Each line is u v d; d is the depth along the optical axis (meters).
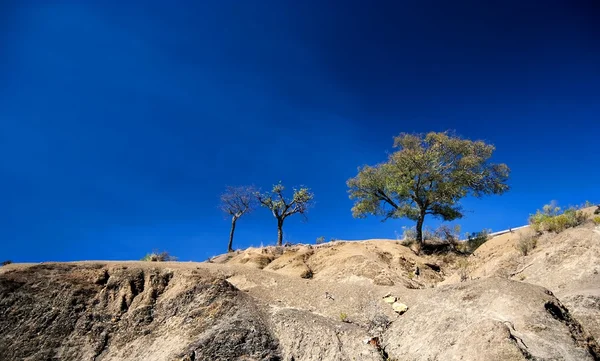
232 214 39.94
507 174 28.55
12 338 10.15
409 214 27.89
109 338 10.57
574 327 8.30
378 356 8.98
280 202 37.56
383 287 13.35
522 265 14.57
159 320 11.11
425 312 10.09
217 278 12.29
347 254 19.47
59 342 10.25
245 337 9.63
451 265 21.84
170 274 12.99
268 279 14.59
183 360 8.96
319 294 13.27
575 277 11.51
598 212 16.98
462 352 7.73
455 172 27.77
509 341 7.26
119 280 12.44
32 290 11.39
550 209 18.78
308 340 9.61
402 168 28.61
